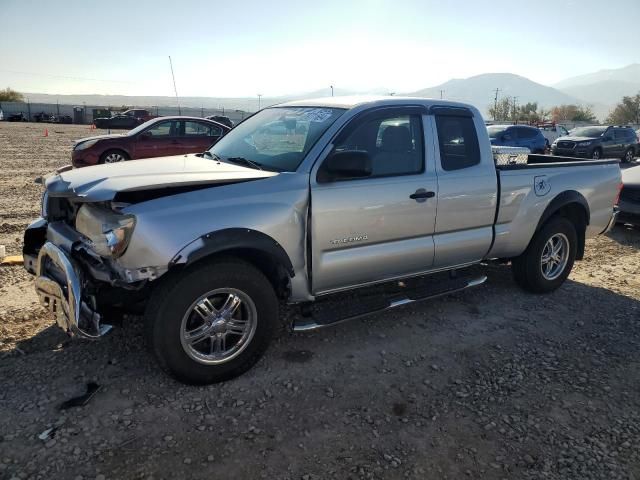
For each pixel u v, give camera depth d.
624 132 24.31
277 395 3.44
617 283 6.05
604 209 5.81
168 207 3.20
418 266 4.44
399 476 2.77
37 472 2.65
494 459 2.95
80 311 3.14
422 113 4.35
